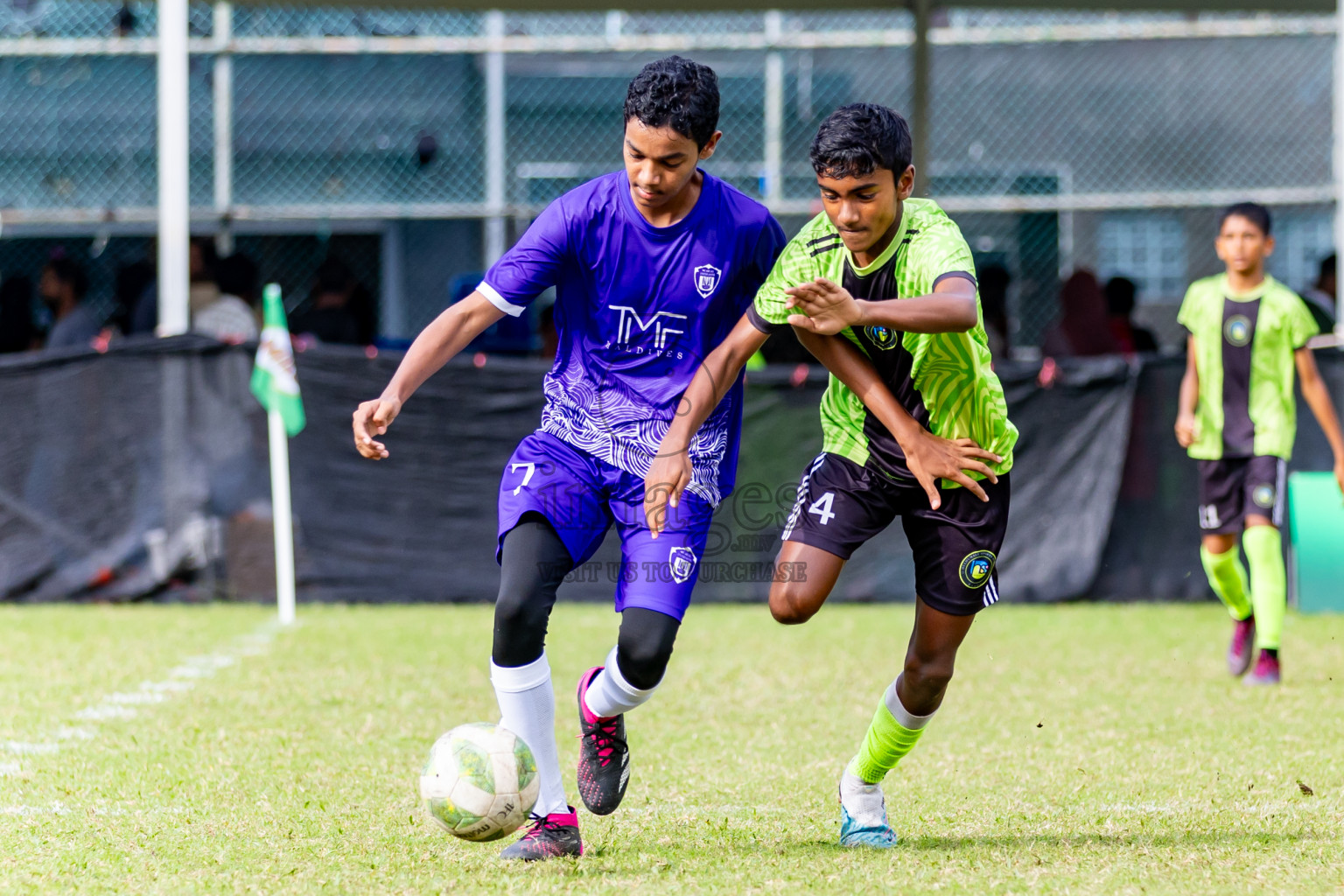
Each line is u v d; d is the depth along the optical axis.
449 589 29.48
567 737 16.53
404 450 29.41
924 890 10.22
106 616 27.34
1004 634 25.52
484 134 42.00
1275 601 20.48
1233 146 42.59
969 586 11.48
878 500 11.81
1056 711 18.25
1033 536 29.91
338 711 17.97
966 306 10.23
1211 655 23.11
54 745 15.83
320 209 35.69
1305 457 29.66
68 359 29.02
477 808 10.66
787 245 11.48
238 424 29.23
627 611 11.25
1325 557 29.28
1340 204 31.56
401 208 36.25
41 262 43.19
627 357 11.80
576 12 35.06
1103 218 42.44
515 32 41.66
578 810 13.10
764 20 40.31
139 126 42.19
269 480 29.38
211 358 29.12
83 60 41.91
